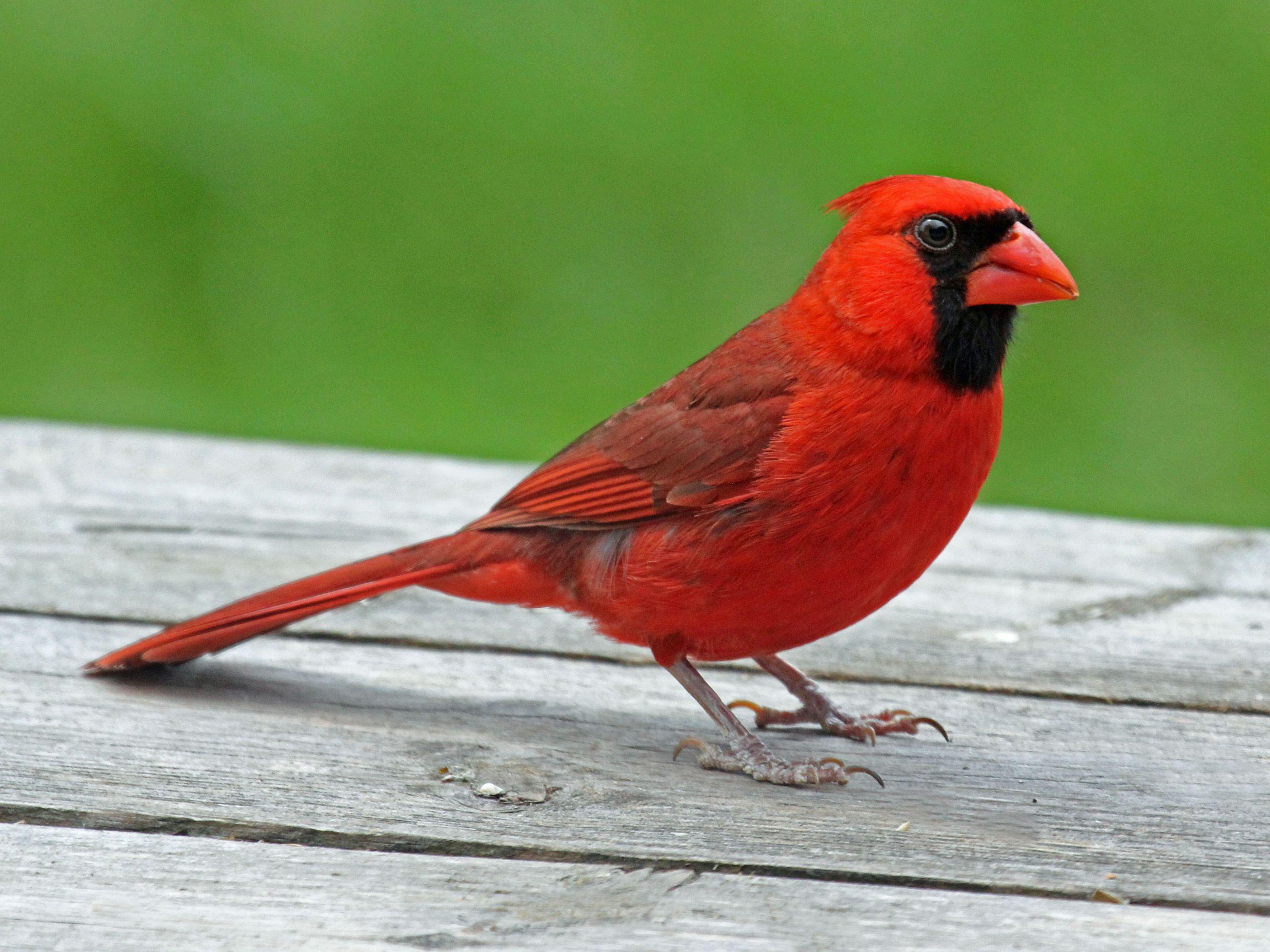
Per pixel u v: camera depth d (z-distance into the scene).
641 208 14.52
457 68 15.58
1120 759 6.06
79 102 15.24
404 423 13.17
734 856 5.13
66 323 13.78
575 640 7.32
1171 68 15.69
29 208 14.58
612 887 4.89
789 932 4.61
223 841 5.17
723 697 7.07
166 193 14.77
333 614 7.55
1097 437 13.48
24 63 15.54
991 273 6.08
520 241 14.42
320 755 5.89
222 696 6.48
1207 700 6.65
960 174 14.72
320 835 5.22
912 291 6.12
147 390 13.34
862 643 7.30
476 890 4.85
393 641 7.23
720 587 6.33
